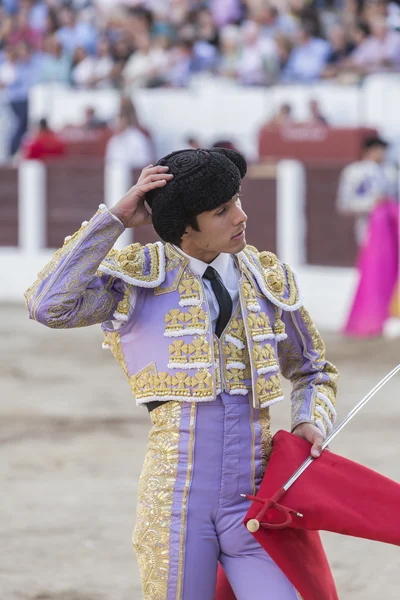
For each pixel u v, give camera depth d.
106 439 16.33
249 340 5.83
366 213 28.11
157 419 5.85
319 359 6.27
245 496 5.67
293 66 35.06
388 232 25.88
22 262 35.44
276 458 5.84
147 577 5.74
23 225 35.44
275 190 29.66
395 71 33.47
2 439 16.38
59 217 34.91
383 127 32.47
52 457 15.28
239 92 35.19
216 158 5.59
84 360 23.75
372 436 16.22
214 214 5.66
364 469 5.79
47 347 25.53
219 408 5.78
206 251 5.87
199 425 5.75
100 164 34.06
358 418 17.53
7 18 41.66
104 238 5.66
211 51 37.59
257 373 5.81
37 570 10.55
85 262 5.64
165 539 5.69
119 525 12.04
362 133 30.23
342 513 5.63
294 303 6.09
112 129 35.25
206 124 35.56
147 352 5.83
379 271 25.83
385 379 6.05
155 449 5.83
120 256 5.86
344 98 33.12
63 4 40.97
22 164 35.25
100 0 39.94
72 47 40.31
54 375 21.92
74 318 5.72
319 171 29.00
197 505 5.71
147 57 38.16
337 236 28.78
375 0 33.81
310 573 5.64
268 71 35.53
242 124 35.06
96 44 39.84
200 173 5.55
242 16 37.25
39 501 13.05
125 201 5.66
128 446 15.90
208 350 5.74
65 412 18.27
